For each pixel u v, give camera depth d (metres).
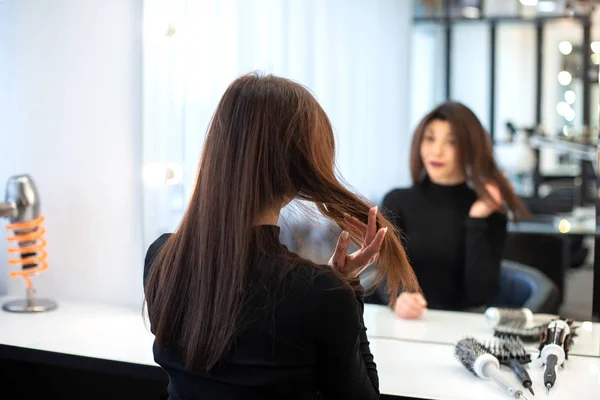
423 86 2.14
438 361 1.38
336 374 0.85
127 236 1.79
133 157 1.77
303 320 0.82
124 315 1.71
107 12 1.75
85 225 1.82
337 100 2.11
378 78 2.13
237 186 0.85
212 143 0.88
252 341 0.84
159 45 1.72
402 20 2.13
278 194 0.87
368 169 2.08
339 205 0.90
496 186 1.88
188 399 0.90
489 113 2.09
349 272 0.91
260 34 1.91
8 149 1.87
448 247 1.72
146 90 1.73
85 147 1.80
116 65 1.76
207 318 0.85
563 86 2.02
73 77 1.79
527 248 1.73
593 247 1.69
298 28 2.00
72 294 1.85
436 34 2.14
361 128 2.11
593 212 1.84
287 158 0.86
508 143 2.03
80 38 1.78
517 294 1.70
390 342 1.54
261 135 0.86
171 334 0.91
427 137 1.96
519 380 1.21
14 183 1.69
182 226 0.92
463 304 1.70
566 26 1.99
